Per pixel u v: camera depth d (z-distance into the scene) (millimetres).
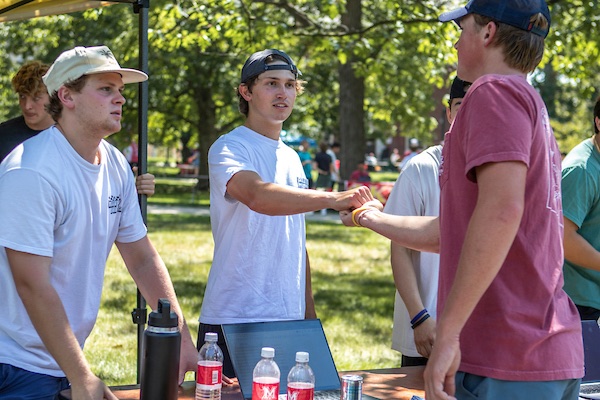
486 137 2316
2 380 3186
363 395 3191
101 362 7066
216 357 3113
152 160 60750
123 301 9641
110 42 22250
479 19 2518
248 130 3980
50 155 3119
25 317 3211
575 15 13141
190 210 23453
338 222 20922
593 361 3795
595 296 4523
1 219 3000
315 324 3414
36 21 22312
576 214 4270
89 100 3158
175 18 13070
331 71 27516
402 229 3109
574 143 36750
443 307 2480
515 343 2381
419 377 3590
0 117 28812
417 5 12625
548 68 42438
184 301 9695
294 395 2938
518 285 2410
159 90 27500
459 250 2445
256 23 13078
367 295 10867
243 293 3848
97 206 3283
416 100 25406
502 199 2281
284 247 3922
